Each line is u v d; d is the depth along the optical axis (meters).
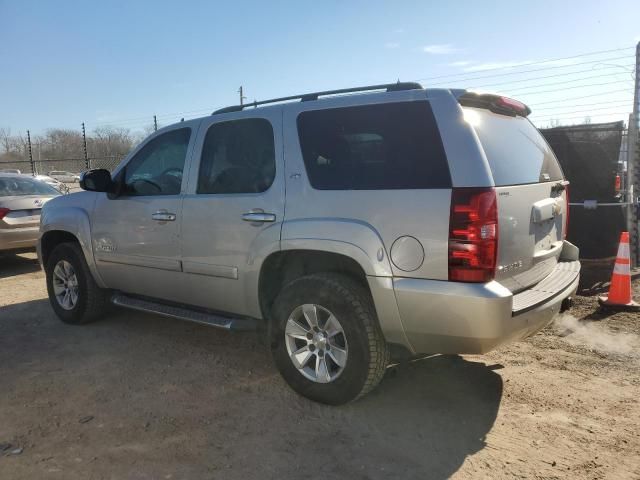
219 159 4.30
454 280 3.14
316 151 3.75
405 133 3.41
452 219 3.13
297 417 3.62
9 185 9.44
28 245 8.98
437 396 3.90
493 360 4.54
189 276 4.48
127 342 5.14
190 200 4.39
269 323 3.95
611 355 4.61
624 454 3.14
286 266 4.09
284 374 3.89
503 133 3.68
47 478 2.96
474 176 3.12
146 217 4.73
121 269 5.09
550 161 4.28
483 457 3.14
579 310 5.83
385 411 3.69
